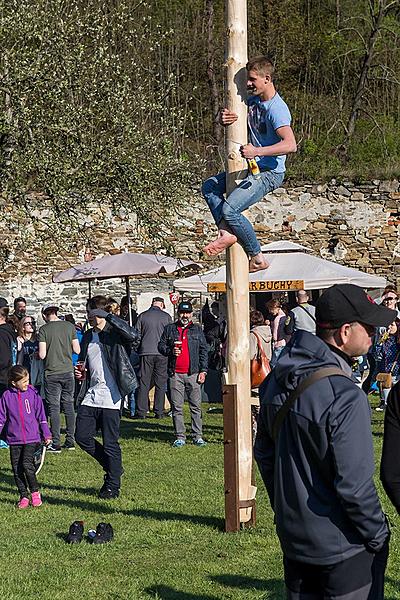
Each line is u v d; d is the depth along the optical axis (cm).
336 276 1792
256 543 790
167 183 2084
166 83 2683
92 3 2223
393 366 1561
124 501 984
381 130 3422
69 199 1947
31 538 824
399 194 2555
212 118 3550
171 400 1409
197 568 717
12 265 2509
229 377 831
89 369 1014
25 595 656
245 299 827
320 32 3838
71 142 1888
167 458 1282
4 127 1756
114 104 1988
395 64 3716
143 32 2989
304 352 400
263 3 3800
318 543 382
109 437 1003
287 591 409
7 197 1864
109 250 2544
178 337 1398
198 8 3731
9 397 980
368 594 386
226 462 832
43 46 1875
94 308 1028
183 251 2575
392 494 430
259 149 686
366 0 3775
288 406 392
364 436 376
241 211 751
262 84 701
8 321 1518
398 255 2556
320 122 3750
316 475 386
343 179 2577
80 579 693
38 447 995
